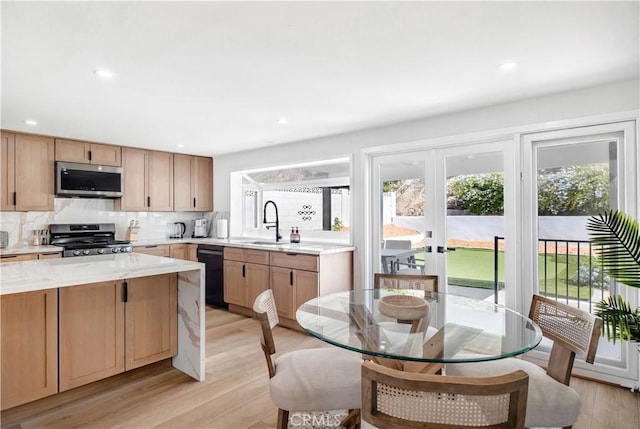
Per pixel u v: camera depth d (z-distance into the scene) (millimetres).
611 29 1799
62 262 2686
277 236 4828
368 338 1673
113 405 2289
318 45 1969
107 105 3002
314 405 1626
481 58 2137
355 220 3992
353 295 2539
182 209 5418
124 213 5133
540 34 1851
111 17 1671
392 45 1973
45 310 2174
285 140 4445
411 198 3617
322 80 2475
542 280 2918
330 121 3527
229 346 3334
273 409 2260
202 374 2623
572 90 2684
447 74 2379
